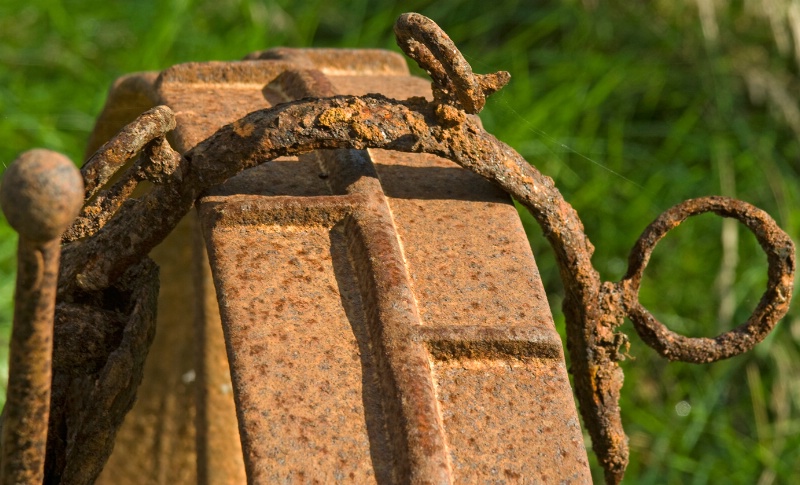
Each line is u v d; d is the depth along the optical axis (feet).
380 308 3.71
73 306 3.91
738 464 6.83
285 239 3.81
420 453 3.59
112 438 3.91
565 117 7.92
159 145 3.79
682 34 8.60
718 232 7.65
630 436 6.96
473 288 3.79
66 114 8.20
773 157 7.98
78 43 8.78
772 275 3.95
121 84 4.43
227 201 3.82
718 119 8.09
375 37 8.85
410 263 3.81
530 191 3.88
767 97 8.20
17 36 8.84
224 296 3.73
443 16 9.00
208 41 8.73
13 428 3.54
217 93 4.19
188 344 5.43
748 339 3.98
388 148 3.82
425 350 3.69
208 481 5.05
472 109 3.79
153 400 5.49
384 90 4.29
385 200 3.87
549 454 3.64
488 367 3.72
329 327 3.72
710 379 7.20
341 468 3.59
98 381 3.88
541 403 3.69
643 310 3.97
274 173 3.91
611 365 3.98
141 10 9.06
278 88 4.23
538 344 3.72
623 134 8.14
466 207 3.92
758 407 7.04
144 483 5.42
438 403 3.67
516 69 8.39
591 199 7.59
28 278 3.46
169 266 5.32
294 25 8.90
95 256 3.88
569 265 3.93
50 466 3.98
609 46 8.64
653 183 7.76
